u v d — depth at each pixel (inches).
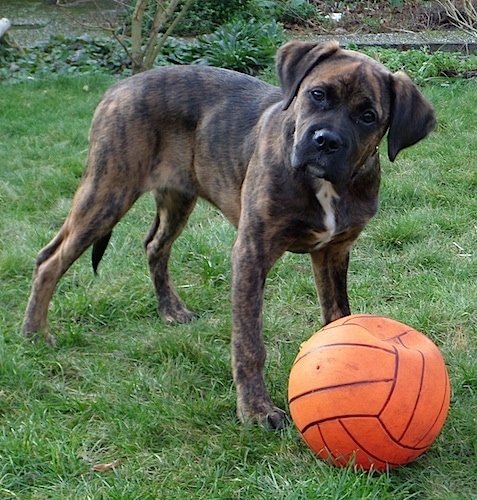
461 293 102.3
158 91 92.5
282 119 85.0
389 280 106.8
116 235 115.0
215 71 93.7
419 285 104.7
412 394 74.6
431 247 112.1
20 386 87.9
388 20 254.8
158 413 84.0
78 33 232.4
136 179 93.0
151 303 102.1
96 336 96.4
